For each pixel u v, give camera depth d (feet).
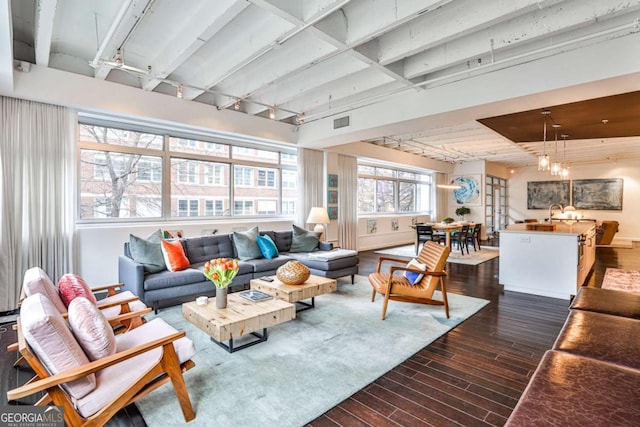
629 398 3.63
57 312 5.62
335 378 7.55
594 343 5.34
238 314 8.80
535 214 40.68
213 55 13.30
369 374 7.72
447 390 7.09
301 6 9.13
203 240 15.02
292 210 24.40
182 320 11.37
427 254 12.55
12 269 12.52
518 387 7.20
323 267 15.12
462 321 11.23
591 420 3.26
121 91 14.49
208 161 19.74
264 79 14.11
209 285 12.96
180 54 11.34
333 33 10.11
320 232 18.98
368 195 31.22
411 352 8.86
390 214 33.53
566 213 25.30
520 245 15.12
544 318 11.58
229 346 8.97
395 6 9.25
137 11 8.99
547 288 14.38
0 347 9.32
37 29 9.82
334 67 13.88
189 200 19.02
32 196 13.00
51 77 12.85
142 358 6.00
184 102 16.46
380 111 16.71
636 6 8.46
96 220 15.71
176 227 17.48
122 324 8.52
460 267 20.67
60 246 13.69
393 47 11.38
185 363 6.29
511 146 27.61
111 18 10.61
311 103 17.76
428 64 12.50
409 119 15.46
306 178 23.13
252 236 15.98
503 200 42.14
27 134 12.89
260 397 6.81
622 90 11.39
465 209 33.53
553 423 3.23
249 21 10.77
